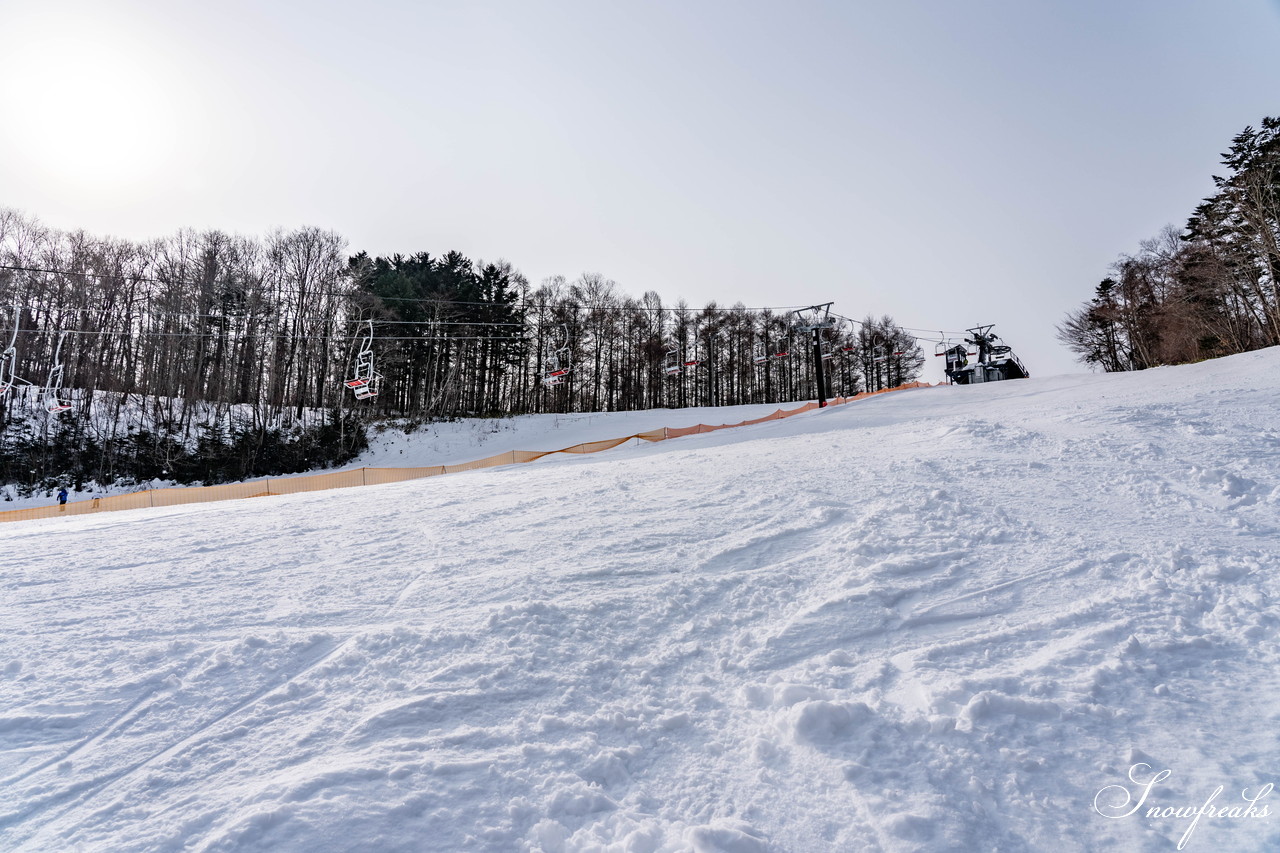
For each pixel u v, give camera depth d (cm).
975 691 339
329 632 458
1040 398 2336
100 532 852
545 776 297
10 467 2841
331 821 264
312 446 3491
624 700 362
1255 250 3516
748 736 326
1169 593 435
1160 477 711
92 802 285
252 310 3900
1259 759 278
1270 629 378
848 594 473
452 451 3600
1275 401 1119
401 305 4656
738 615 464
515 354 5303
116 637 456
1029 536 567
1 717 350
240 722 346
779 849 253
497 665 397
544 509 863
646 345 5762
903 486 760
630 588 521
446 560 635
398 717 343
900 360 6619
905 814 263
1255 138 3528
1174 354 4453
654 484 977
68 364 3425
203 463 3141
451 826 265
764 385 6456
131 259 3872
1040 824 256
